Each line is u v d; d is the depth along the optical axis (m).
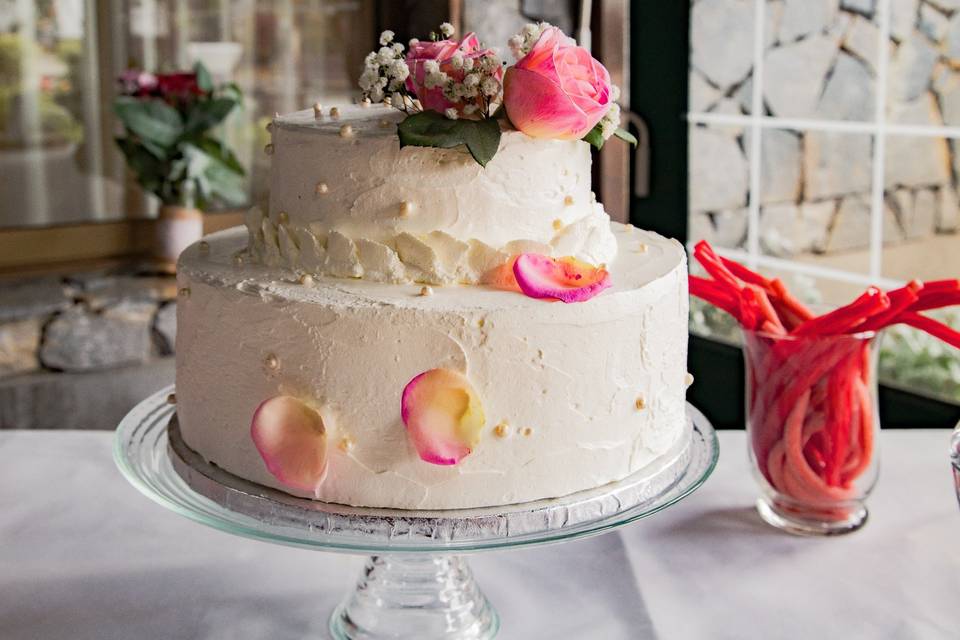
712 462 1.19
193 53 2.91
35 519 1.35
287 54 2.99
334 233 1.12
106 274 2.74
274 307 1.05
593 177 2.86
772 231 2.79
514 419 1.04
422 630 1.10
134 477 1.12
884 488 1.44
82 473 1.49
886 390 2.46
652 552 1.29
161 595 1.20
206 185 2.77
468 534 1.02
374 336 1.01
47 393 2.38
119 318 2.50
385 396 1.02
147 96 2.73
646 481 1.11
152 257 2.89
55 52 2.77
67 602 1.18
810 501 1.32
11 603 1.17
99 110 2.84
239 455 1.11
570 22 2.75
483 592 1.22
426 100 1.12
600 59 2.75
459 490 1.04
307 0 2.97
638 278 1.13
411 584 1.16
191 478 1.13
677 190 2.94
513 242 1.10
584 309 1.04
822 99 2.62
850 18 2.53
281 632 1.14
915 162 2.45
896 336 2.50
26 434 1.62
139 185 2.87
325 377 1.03
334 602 1.21
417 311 1.01
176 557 1.29
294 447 1.04
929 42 2.38
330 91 3.05
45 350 2.42
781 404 1.30
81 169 2.85
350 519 1.03
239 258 1.20
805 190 2.69
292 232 1.16
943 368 2.41
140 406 1.38
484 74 1.09
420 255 1.10
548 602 1.19
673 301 1.16
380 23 3.02
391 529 1.02
